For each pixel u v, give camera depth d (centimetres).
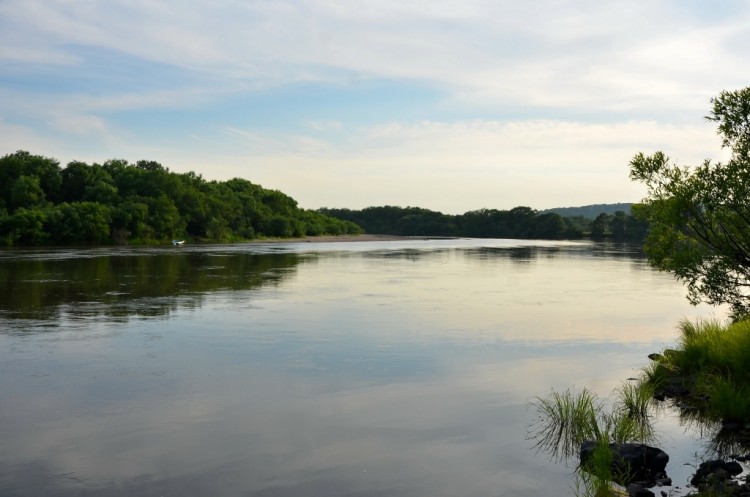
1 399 1125
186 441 923
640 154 1455
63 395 1154
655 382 1269
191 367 1380
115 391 1182
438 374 1339
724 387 1102
